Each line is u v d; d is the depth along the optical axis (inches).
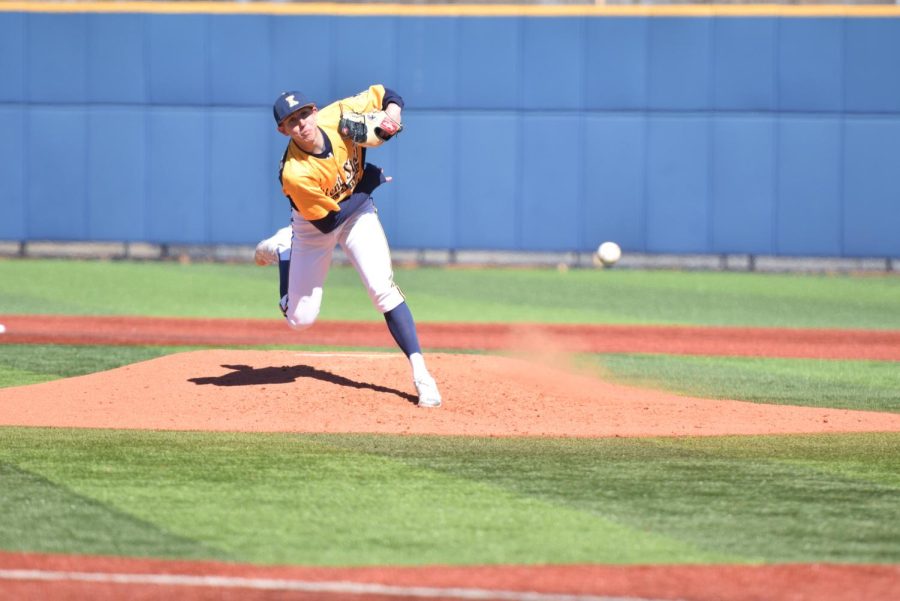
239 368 1422.2
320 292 1255.5
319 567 737.0
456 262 3627.0
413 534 812.0
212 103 3602.4
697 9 3521.2
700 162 3555.6
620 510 885.2
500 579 715.4
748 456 1090.1
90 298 2699.3
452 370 1408.7
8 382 1531.7
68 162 3634.4
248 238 3629.4
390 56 3567.9
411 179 3597.4
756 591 699.4
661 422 1259.8
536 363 1689.2
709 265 3577.8
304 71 3585.1
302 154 1146.0
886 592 698.8
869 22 3496.6
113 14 3592.5
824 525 846.5
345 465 1027.9
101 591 688.4
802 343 2096.5
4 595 679.1
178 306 2561.5
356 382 1363.2
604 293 2962.6
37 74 3609.7
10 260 3597.4
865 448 1135.0
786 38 3516.2
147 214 3634.4
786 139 3535.9
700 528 835.4
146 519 844.6
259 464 1028.5
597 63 3548.2
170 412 1250.0
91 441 1122.0
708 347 2036.2
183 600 674.2
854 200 3538.4
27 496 909.2
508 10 3550.7
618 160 3567.9
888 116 3513.8
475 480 978.1
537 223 3592.5
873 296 2960.1
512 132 3575.3
